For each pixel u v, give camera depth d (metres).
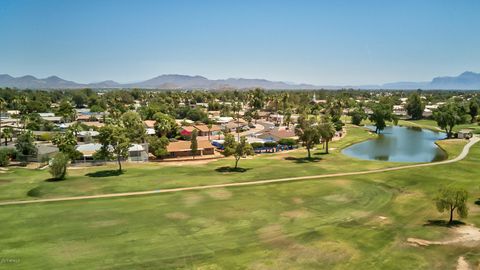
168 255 33.03
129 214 44.66
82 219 42.75
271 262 31.59
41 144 102.19
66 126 140.75
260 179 63.72
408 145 117.69
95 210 46.16
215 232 38.75
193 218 43.19
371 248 34.34
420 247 34.50
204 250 34.09
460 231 38.47
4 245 35.12
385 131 160.25
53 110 199.38
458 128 159.62
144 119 163.88
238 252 33.66
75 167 76.31
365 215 44.41
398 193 54.59
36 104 191.25
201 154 93.94
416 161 88.50
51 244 35.44
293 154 95.06
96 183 60.72
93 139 112.38
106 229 39.56
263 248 34.53
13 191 55.53
